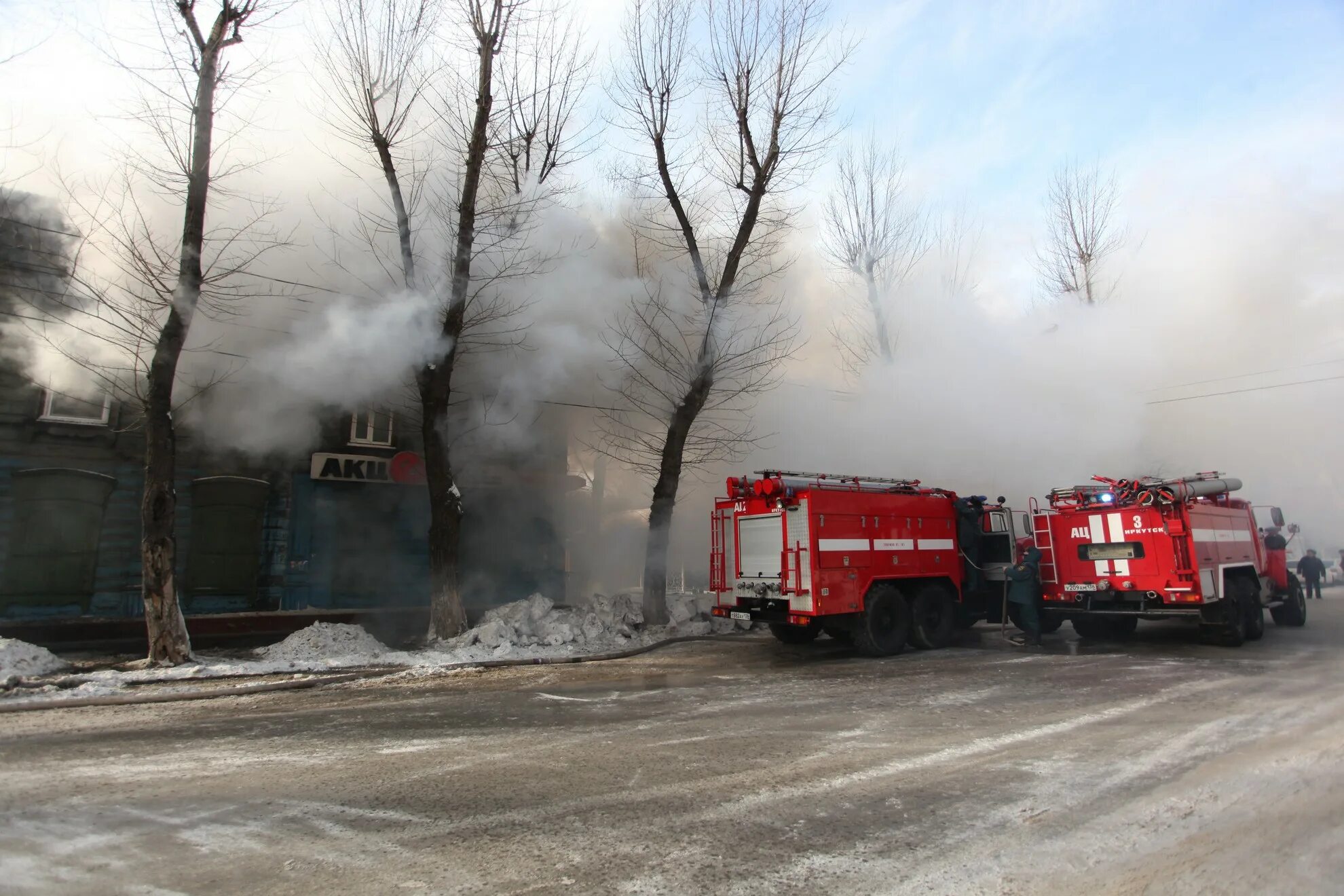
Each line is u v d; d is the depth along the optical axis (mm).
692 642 10867
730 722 5660
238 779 4223
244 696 6805
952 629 10156
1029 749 4750
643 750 4852
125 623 10086
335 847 3266
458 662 8547
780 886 2873
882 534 9562
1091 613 9797
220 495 10953
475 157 10312
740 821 3562
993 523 11039
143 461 10570
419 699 6676
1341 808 3627
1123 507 9609
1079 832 3383
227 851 3211
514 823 3555
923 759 4574
